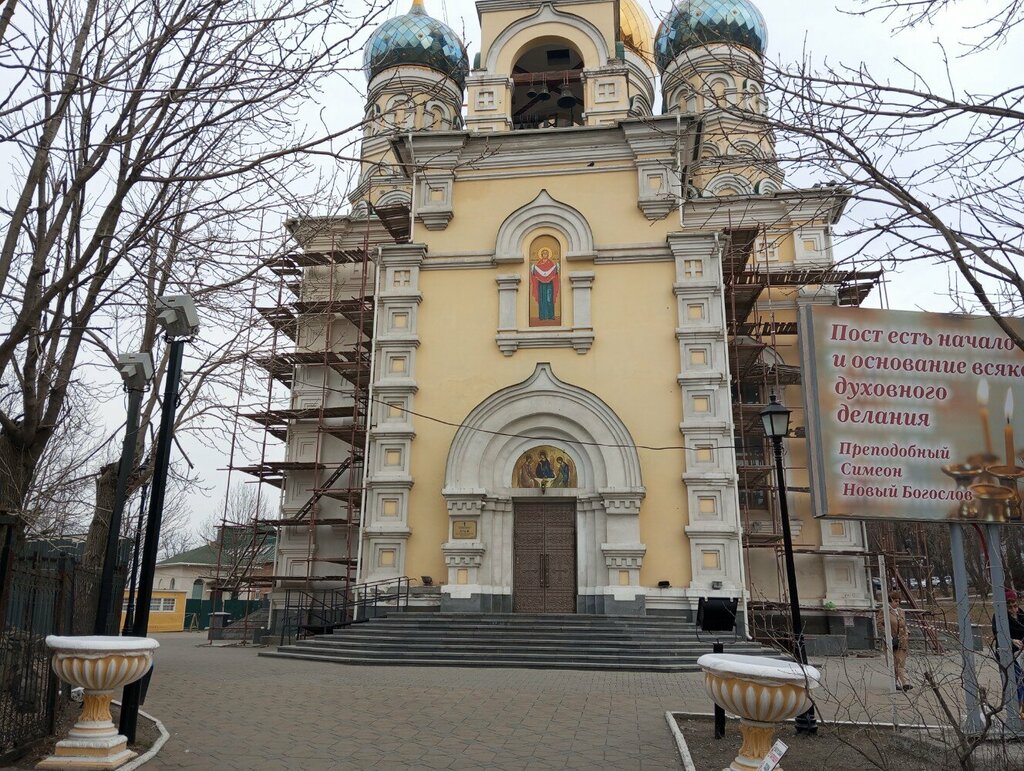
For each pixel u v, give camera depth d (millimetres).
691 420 23172
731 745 9633
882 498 10406
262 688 14195
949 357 10852
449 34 33938
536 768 8695
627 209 25328
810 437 10656
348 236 30375
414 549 23359
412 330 25062
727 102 8031
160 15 9008
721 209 28734
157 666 18062
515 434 23953
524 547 23438
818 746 9758
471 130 27234
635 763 8867
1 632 8359
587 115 27156
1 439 9742
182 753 9227
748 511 25688
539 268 25250
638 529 22453
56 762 8180
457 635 19688
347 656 19047
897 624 14352
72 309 10016
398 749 9531
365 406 28172
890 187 6301
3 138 7453
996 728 8969
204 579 52344
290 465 27812
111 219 9297
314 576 27109
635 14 35969
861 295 27109
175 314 9828
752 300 26688
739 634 21250
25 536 10492
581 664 17891
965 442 10609
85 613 12258
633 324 24312
